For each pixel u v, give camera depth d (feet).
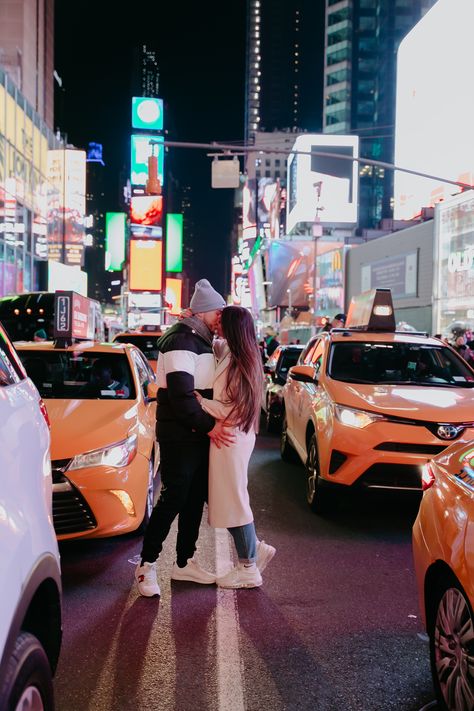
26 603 6.15
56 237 176.96
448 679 9.65
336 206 231.91
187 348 13.98
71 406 18.81
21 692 6.07
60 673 11.18
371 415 19.76
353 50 381.40
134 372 21.36
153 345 49.75
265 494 24.61
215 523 14.89
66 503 15.78
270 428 41.22
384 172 369.50
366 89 381.40
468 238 107.45
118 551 17.85
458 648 9.41
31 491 6.99
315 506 21.68
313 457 22.08
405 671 11.50
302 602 14.52
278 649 12.21
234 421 14.24
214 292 14.57
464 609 9.26
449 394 21.57
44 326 61.05
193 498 15.35
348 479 19.71
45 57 211.82
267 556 15.90
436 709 10.21
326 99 387.14
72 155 187.93
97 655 11.82
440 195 154.51
